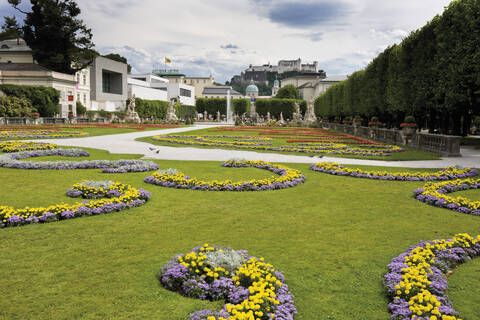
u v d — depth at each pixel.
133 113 64.12
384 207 9.01
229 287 4.59
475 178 12.87
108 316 4.09
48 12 67.81
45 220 7.35
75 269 5.23
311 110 67.75
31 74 65.38
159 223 7.44
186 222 7.55
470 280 5.12
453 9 26.75
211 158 17.98
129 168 13.39
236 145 25.20
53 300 4.39
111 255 5.77
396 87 34.91
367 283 4.99
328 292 4.74
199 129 47.59
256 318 3.96
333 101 65.38
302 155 20.28
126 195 8.88
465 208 8.67
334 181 12.33
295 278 5.10
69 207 7.90
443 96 28.45
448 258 5.68
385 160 18.45
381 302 4.53
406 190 11.04
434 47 29.38
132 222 7.46
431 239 6.76
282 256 5.86
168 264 5.15
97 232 6.82
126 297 4.49
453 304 4.47
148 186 10.95
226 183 10.95
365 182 12.24
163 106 100.44
